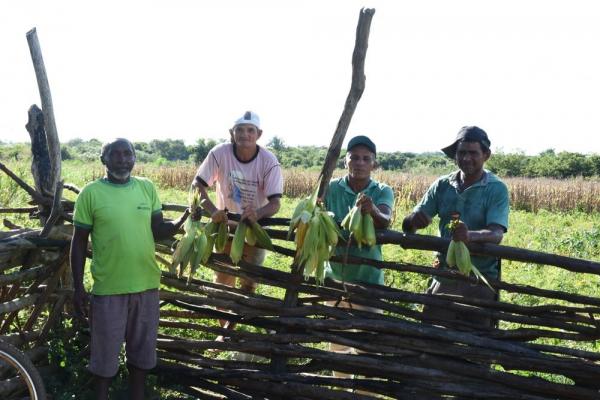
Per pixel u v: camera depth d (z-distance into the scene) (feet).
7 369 13.12
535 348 12.58
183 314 14.89
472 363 12.84
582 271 11.91
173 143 255.70
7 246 13.00
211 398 14.10
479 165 13.38
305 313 13.37
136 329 12.53
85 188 12.16
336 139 12.51
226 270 14.03
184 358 14.17
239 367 13.87
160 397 14.06
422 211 14.34
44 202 14.82
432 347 12.79
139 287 12.28
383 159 200.34
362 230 12.62
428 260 30.32
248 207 13.32
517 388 12.57
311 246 12.45
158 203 12.97
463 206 13.69
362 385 13.25
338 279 14.25
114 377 13.93
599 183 91.30
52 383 13.85
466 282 13.28
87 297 12.48
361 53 11.92
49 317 14.62
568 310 12.56
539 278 28.19
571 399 12.35
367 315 13.30
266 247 13.57
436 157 205.36
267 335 13.51
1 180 38.42
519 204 87.45
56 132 14.43
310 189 87.56
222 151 15.66
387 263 13.23
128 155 12.09
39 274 14.17
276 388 13.43
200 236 13.24
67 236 14.37
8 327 14.46
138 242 12.20
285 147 213.66
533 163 158.51
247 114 14.97
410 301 13.16
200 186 15.57
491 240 12.64
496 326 14.03
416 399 12.91
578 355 12.29
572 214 81.20
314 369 13.66
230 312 15.33
